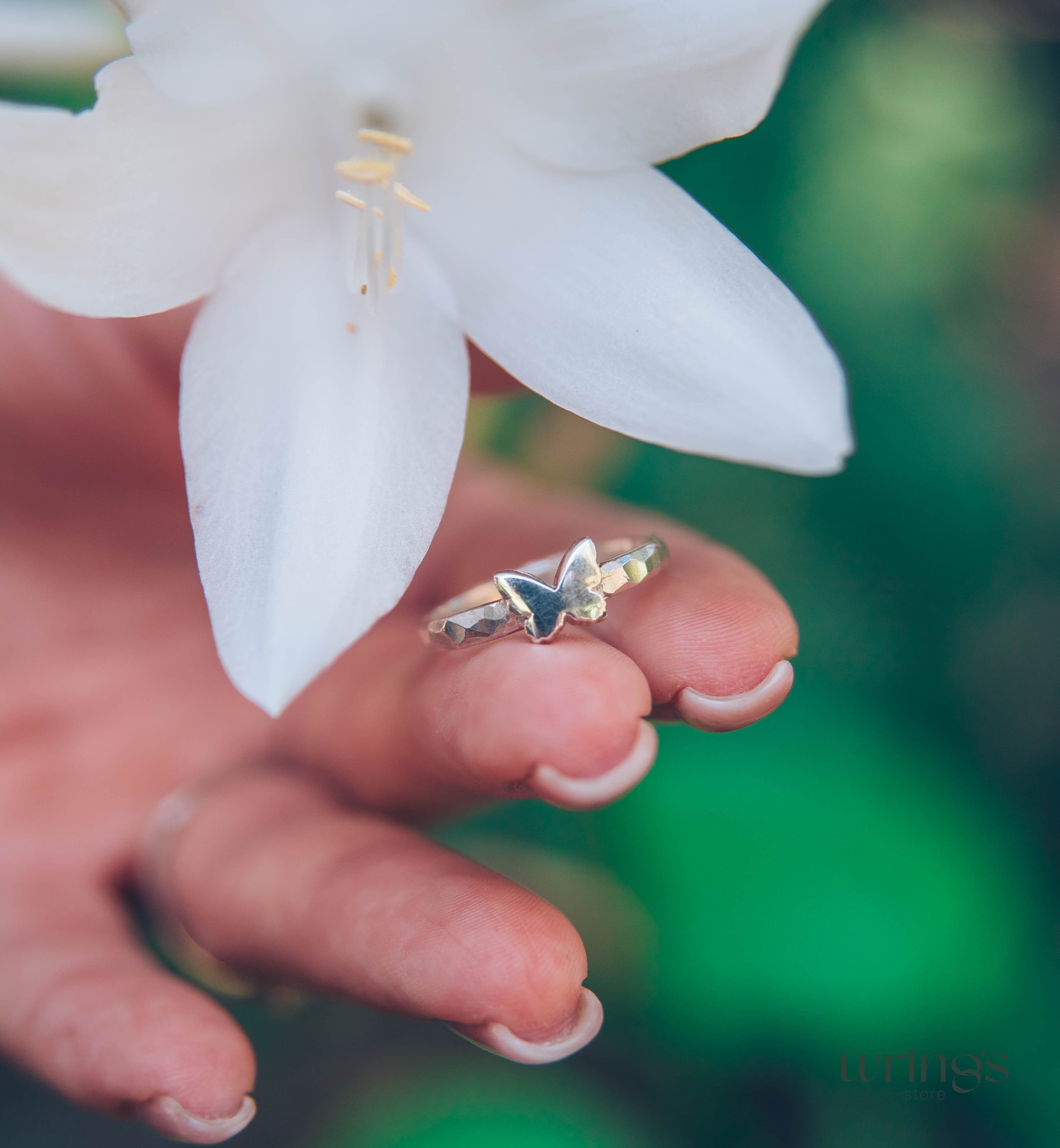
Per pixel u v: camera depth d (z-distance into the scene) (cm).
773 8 15
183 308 20
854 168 23
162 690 22
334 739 19
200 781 21
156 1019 16
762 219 23
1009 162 24
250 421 16
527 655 15
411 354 16
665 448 25
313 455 15
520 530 20
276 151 16
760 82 15
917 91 23
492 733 15
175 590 23
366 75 17
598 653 15
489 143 17
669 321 16
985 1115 22
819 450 15
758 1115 23
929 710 26
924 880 21
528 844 25
